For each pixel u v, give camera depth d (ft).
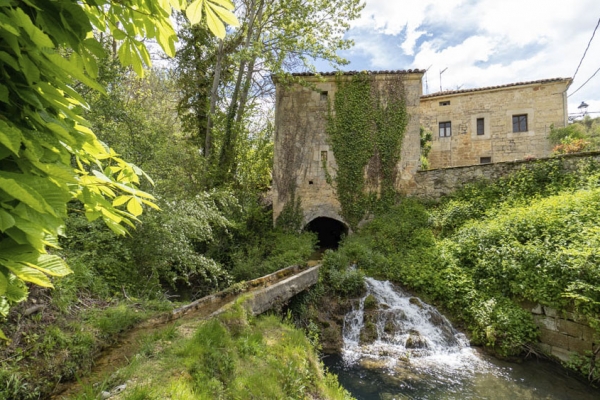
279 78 37.14
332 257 27.86
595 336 16.38
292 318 21.56
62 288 11.53
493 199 31.01
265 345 13.11
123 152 18.35
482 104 48.29
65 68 3.03
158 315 13.78
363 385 15.93
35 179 2.84
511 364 17.88
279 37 34.63
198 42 34.50
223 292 17.65
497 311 19.88
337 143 39.78
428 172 37.37
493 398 14.85
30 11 3.13
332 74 40.37
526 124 46.09
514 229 23.29
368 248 30.25
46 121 3.17
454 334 20.90
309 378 12.89
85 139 3.72
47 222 2.86
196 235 19.62
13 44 2.73
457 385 15.89
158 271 18.98
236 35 36.35
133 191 4.51
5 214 2.54
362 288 25.04
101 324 11.32
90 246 14.99
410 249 29.40
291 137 40.29
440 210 33.86
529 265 19.99
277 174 39.91
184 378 8.93
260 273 26.30
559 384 15.88
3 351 8.43
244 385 10.02
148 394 7.66
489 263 22.36
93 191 4.35
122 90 23.63
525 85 45.65
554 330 18.12
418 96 39.27
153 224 16.34
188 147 30.01
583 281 17.02
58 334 9.65
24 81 3.07
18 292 3.39
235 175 38.01
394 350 19.65
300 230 38.86
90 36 4.01
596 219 20.01
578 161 27.99
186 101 38.27
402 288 25.48
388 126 39.29
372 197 38.58
